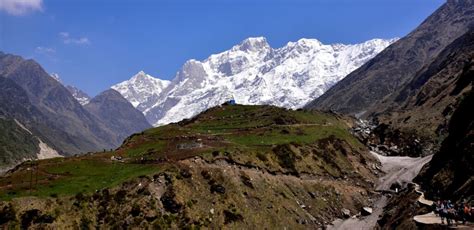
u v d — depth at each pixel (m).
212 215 100.12
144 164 115.69
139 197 97.31
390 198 134.75
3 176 109.19
